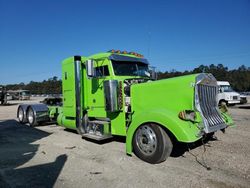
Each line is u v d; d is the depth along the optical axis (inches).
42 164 196.9
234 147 240.4
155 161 190.2
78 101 291.4
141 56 295.3
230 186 148.8
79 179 163.2
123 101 238.5
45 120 423.5
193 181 157.1
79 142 276.4
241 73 3353.8
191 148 237.6
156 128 190.2
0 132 362.6
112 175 169.5
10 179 165.0
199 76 194.9
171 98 203.8
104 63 262.5
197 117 191.2
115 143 265.7
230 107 775.7
